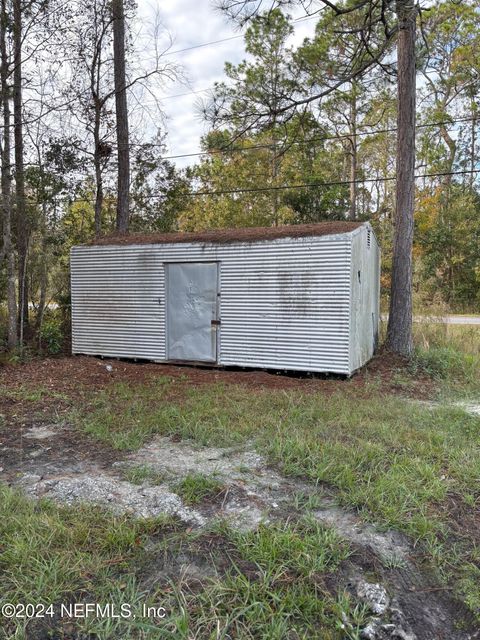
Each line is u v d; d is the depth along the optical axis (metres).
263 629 2.03
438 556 2.56
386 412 5.13
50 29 9.31
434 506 3.07
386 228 22.12
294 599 2.18
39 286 10.84
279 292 7.08
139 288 8.21
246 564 2.43
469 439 4.38
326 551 2.53
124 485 3.34
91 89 11.14
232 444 4.20
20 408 5.39
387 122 19.22
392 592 2.31
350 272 6.62
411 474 3.47
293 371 7.13
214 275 7.57
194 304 7.76
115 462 3.81
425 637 2.09
